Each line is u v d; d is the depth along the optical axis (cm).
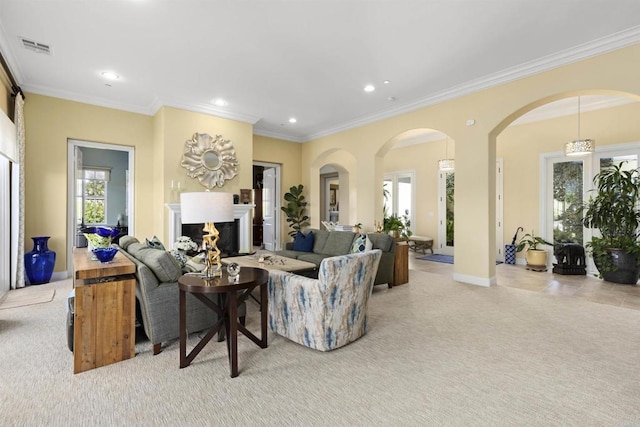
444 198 791
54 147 488
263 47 360
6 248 418
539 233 621
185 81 455
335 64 402
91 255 293
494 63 400
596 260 509
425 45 357
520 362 238
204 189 572
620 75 337
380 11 295
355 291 264
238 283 225
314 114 607
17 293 410
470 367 230
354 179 909
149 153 575
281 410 182
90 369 226
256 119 629
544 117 611
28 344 265
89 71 421
